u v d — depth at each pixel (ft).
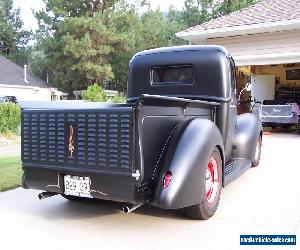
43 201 16.44
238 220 13.58
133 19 120.47
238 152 19.24
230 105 16.96
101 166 11.41
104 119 11.30
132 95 18.31
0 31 186.80
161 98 11.16
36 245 11.80
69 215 14.53
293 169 22.21
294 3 45.19
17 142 40.65
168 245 11.64
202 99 16.48
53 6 118.32
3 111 43.80
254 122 20.77
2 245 11.81
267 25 38.91
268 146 31.91
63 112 12.07
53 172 12.58
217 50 16.52
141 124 11.04
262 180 19.49
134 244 11.76
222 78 16.28
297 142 34.42
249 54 42.93
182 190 11.69
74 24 107.96
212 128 13.46
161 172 11.80
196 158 12.22
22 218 14.25
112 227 13.21
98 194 11.76
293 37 40.42
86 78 118.52
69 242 12.00
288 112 42.16
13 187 18.71
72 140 11.91
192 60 16.78
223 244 11.62
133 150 10.93
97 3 119.03
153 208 15.10
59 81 123.54
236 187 18.12
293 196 16.47
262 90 51.60
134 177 10.96
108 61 126.52
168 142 12.36
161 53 17.60
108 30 112.47
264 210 14.62
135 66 18.21
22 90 104.83
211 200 13.88
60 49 115.75
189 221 13.62
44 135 12.55
